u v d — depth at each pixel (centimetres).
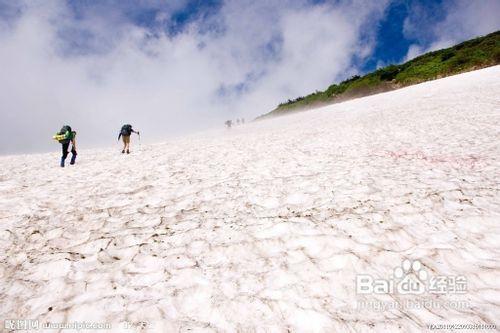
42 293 361
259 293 337
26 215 629
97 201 711
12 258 448
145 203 677
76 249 468
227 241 459
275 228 486
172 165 1133
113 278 382
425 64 5025
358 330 279
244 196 667
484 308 296
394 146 1062
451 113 1539
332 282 349
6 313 328
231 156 1226
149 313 314
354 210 525
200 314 311
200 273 382
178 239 478
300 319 297
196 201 663
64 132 1312
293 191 667
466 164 737
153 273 388
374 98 3550
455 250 391
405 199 552
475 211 483
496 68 3017
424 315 294
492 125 1125
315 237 446
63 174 1123
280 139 1661
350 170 795
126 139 1666
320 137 1516
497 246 393
